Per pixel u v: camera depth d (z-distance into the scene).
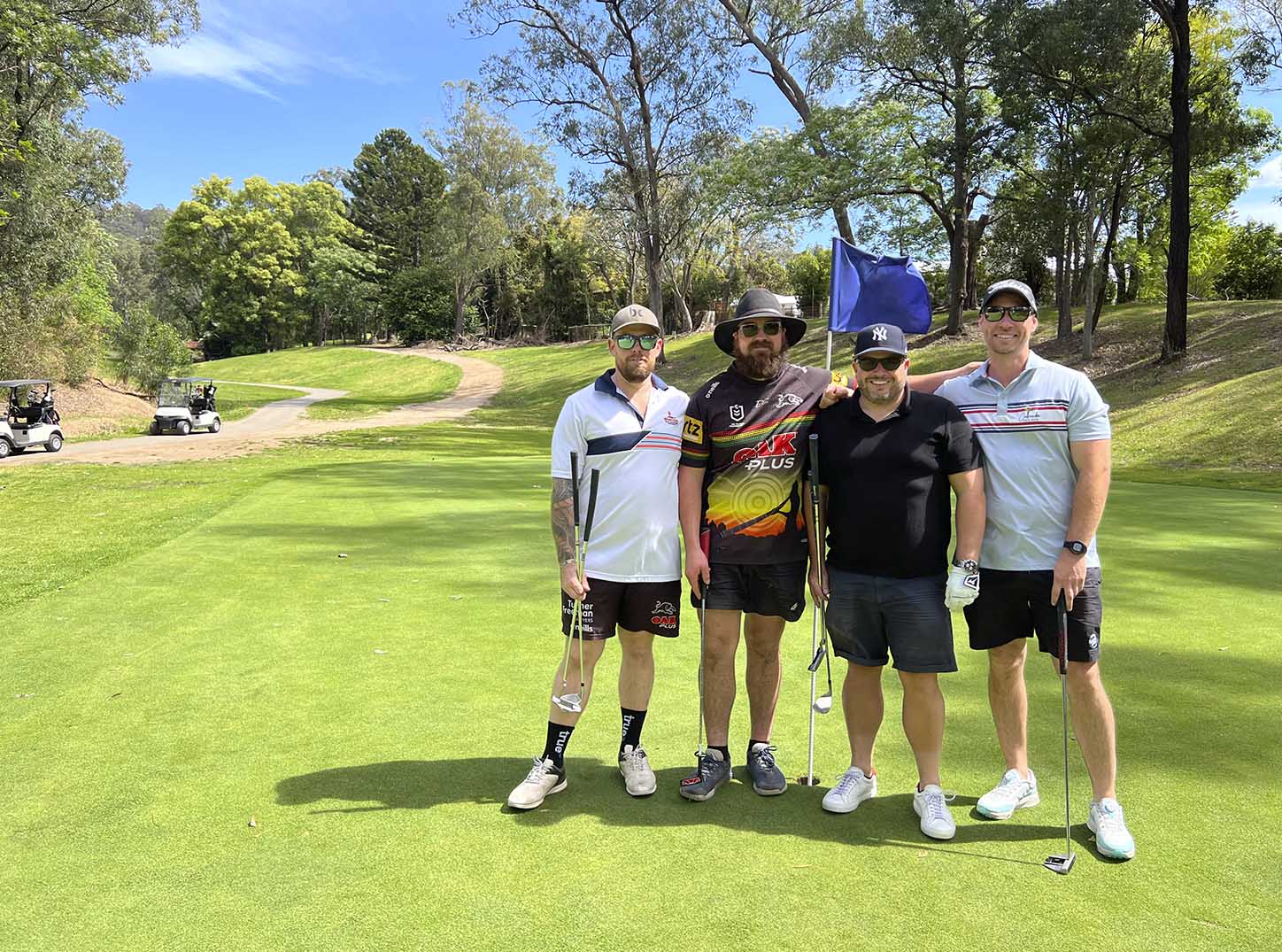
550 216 72.19
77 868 2.55
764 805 3.03
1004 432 2.89
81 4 26.06
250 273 74.31
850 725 3.07
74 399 30.33
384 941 2.19
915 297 4.39
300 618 5.34
